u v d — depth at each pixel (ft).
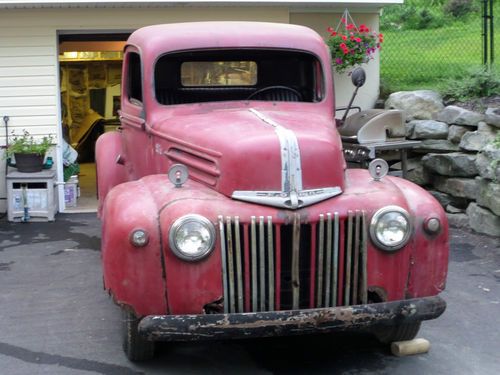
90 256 24.11
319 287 13.23
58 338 16.70
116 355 15.65
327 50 18.04
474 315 18.02
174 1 29.63
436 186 28.89
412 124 29.17
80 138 45.91
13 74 30.66
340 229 13.23
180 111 17.10
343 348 16.06
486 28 33.83
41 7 30.12
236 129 14.47
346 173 15.03
